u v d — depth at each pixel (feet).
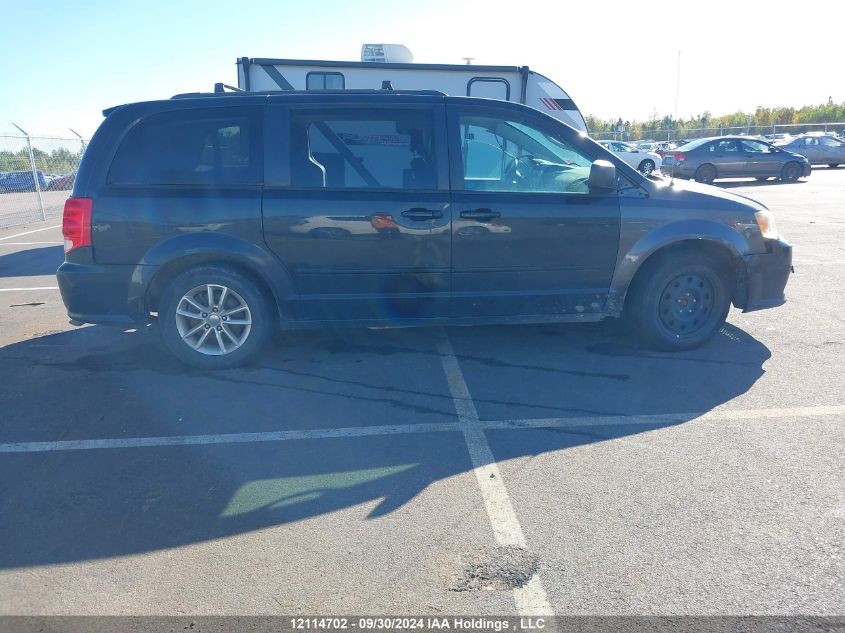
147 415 14.43
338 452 12.71
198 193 15.85
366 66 29.96
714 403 14.61
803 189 64.18
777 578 9.00
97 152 15.92
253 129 16.12
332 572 9.25
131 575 9.26
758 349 17.97
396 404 14.84
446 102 16.56
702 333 17.79
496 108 16.71
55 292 26.61
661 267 17.16
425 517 10.52
